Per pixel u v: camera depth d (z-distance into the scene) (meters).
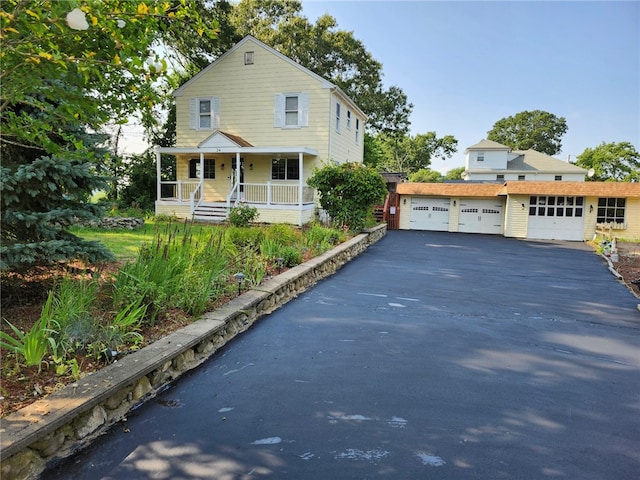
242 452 2.30
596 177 41.53
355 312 5.54
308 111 15.91
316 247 9.32
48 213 3.83
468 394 3.17
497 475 2.16
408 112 28.47
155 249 4.76
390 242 15.68
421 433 2.57
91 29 2.13
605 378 3.58
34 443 2.04
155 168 18.98
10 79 2.22
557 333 4.92
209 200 17.20
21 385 2.50
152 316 3.76
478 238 18.20
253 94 16.38
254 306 5.02
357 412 2.81
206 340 3.84
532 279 8.83
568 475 2.19
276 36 23.80
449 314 5.62
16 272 4.06
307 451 2.33
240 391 3.09
